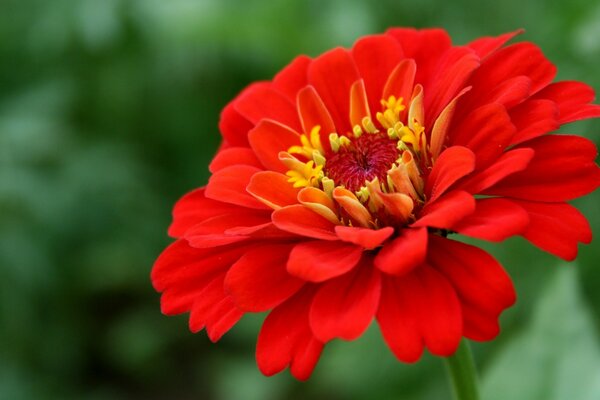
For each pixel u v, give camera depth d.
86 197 0.48
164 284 0.27
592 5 0.37
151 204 0.49
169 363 0.55
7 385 0.46
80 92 0.52
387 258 0.25
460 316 0.24
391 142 0.28
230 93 0.50
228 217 0.28
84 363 0.54
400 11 0.43
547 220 0.25
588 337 0.32
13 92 0.50
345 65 0.30
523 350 0.32
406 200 0.26
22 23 0.51
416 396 0.38
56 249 0.47
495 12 0.41
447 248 0.26
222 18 0.44
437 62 0.29
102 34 0.46
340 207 0.27
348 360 0.39
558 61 0.37
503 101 0.26
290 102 0.30
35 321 0.47
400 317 0.25
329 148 0.29
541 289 0.37
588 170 0.26
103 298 0.55
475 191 0.26
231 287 0.26
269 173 0.28
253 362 0.49
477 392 0.28
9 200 0.45
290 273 0.25
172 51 0.49
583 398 0.31
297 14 0.43
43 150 0.48
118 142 0.51
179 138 0.51
